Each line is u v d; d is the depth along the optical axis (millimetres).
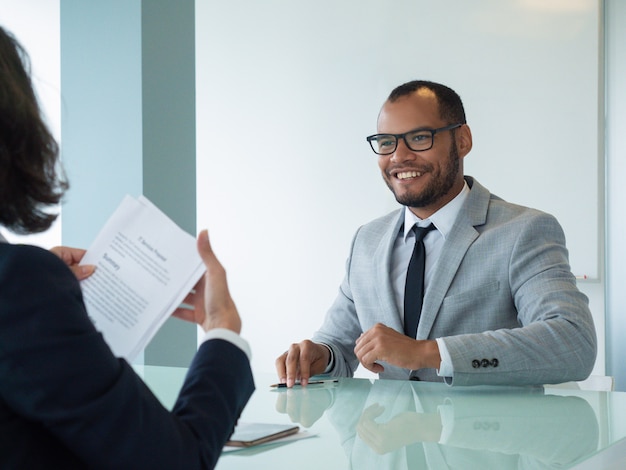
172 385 1600
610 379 2469
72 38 2977
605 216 3883
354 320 2305
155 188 2885
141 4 2818
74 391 662
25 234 794
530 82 3973
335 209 4559
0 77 736
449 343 1717
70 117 2973
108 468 679
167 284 913
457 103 2246
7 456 661
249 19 4789
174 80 2965
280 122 4707
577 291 1964
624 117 3842
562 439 1146
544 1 3928
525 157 3988
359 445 1097
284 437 1155
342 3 4496
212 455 753
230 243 4875
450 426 1241
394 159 2193
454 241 2107
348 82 4504
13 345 656
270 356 4750
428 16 4238
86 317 707
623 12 3822
